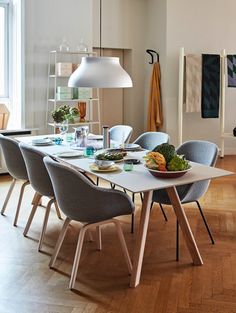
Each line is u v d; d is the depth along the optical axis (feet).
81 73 12.41
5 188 18.29
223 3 25.07
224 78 24.61
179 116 23.90
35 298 9.36
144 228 10.05
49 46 21.34
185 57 24.06
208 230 12.49
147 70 25.85
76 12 21.85
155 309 8.94
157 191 11.82
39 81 21.30
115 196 9.82
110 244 12.40
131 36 25.48
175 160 10.06
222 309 8.93
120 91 26.40
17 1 20.54
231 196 17.38
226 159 25.16
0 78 21.54
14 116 21.77
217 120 26.08
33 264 11.04
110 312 8.82
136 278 9.91
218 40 25.31
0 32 21.17
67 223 10.91
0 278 10.23
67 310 8.89
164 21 24.32
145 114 26.27
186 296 9.46
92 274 10.52
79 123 21.01
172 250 11.96
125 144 14.37
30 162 11.73
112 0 24.57
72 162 11.67
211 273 10.56
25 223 14.07
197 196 11.85
